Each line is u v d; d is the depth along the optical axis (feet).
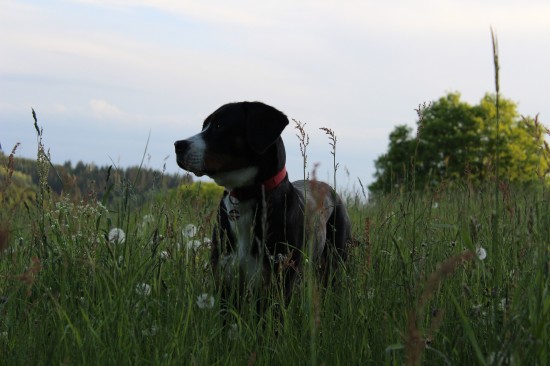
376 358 10.40
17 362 10.06
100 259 13.17
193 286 12.59
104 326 10.73
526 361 9.08
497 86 9.69
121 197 13.56
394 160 168.04
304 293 12.35
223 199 16.25
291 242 15.55
